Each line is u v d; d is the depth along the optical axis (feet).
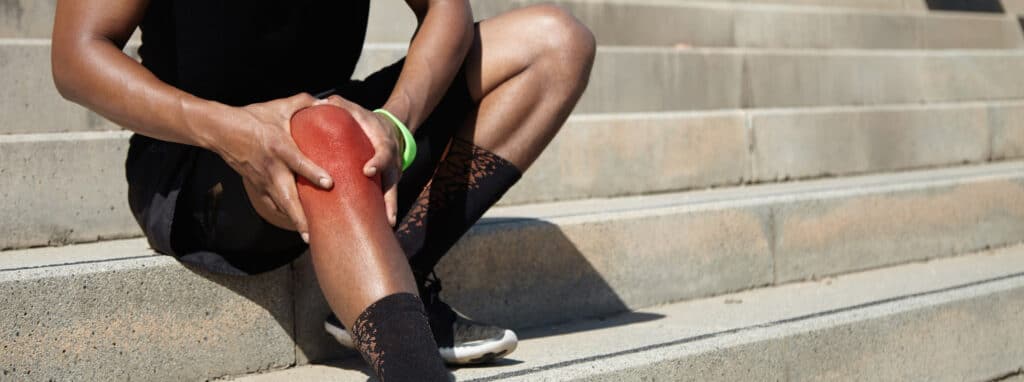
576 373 5.43
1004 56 13.99
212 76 5.35
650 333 6.60
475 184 5.47
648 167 9.77
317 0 5.48
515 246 6.92
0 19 9.50
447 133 5.50
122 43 4.83
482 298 6.74
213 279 5.62
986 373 7.75
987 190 10.09
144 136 5.67
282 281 5.86
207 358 5.59
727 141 10.34
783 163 10.76
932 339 7.35
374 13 12.31
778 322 6.70
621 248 7.52
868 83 13.58
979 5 18.69
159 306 5.44
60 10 4.79
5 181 6.70
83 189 7.00
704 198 8.85
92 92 4.66
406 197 5.51
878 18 16.69
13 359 5.01
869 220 9.12
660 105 12.41
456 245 6.59
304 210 4.47
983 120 12.43
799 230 8.64
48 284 5.11
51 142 6.88
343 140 4.42
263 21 5.36
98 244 6.87
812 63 13.38
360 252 4.34
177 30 5.30
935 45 17.30
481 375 5.32
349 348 6.19
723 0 15.81
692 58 12.62
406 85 5.09
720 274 8.11
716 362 6.09
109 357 5.28
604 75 11.94
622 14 14.46
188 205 5.40
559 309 7.16
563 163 9.24
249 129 4.44
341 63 5.79
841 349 6.79
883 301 7.33
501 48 5.49
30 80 8.06
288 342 5.90
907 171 11.75
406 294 4.35
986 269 8.92
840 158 11.21
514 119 5.49
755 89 13.09
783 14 15.85
